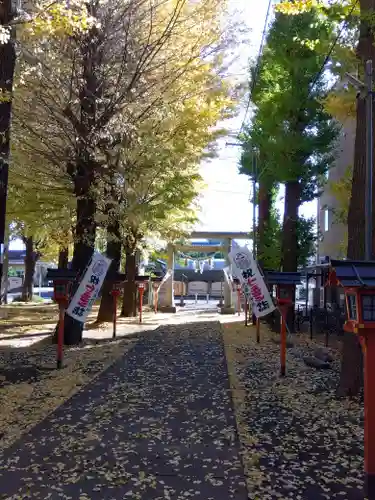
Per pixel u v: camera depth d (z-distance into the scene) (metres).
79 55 11.48
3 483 4.33
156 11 11.63
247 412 6.57
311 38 11.84
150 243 20.86
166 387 8.07
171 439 5.48
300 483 4.34
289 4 7.16
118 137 12.51
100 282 10.30
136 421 6.17
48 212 14.52
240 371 9.37
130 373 9.21
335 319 14.60
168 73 12.27
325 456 4.98
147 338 14.30
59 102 11.68
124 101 11.75
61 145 12.45
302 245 14.64
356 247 7.18
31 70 10.44
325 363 9.53
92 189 12.36
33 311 23.16
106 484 4.31
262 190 18.52
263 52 13.48
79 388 7.98
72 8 9.30
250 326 17.73
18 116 11.45
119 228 16.56
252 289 10.12
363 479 4.41
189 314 24.98
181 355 11.27
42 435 5.62
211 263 44.28
